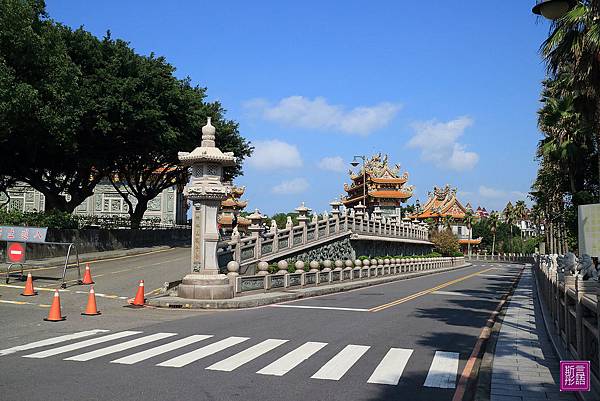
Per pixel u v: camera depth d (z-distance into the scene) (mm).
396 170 73438
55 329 12984
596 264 13867
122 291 21188
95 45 38781
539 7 12602
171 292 20625
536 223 87812
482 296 25188
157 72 40875
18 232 22828
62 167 41812
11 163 38719
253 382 8203
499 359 9930
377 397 7543
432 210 109438
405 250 54906
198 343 11344
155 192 52500
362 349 11031
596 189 40438
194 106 45750
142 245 45938
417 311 18344
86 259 33406
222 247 22531
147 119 38812
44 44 30016
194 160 20000
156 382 8086
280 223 62562
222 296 19328
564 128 35750
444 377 8773
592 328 7070
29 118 30109
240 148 53031
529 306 19688
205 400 7191
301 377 8586
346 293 25688
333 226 35219
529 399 7293
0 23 27328
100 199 72750
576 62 17672
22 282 22656
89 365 9172
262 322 14766
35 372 8641
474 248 122375
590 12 16109
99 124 36094
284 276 24125
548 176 44688
